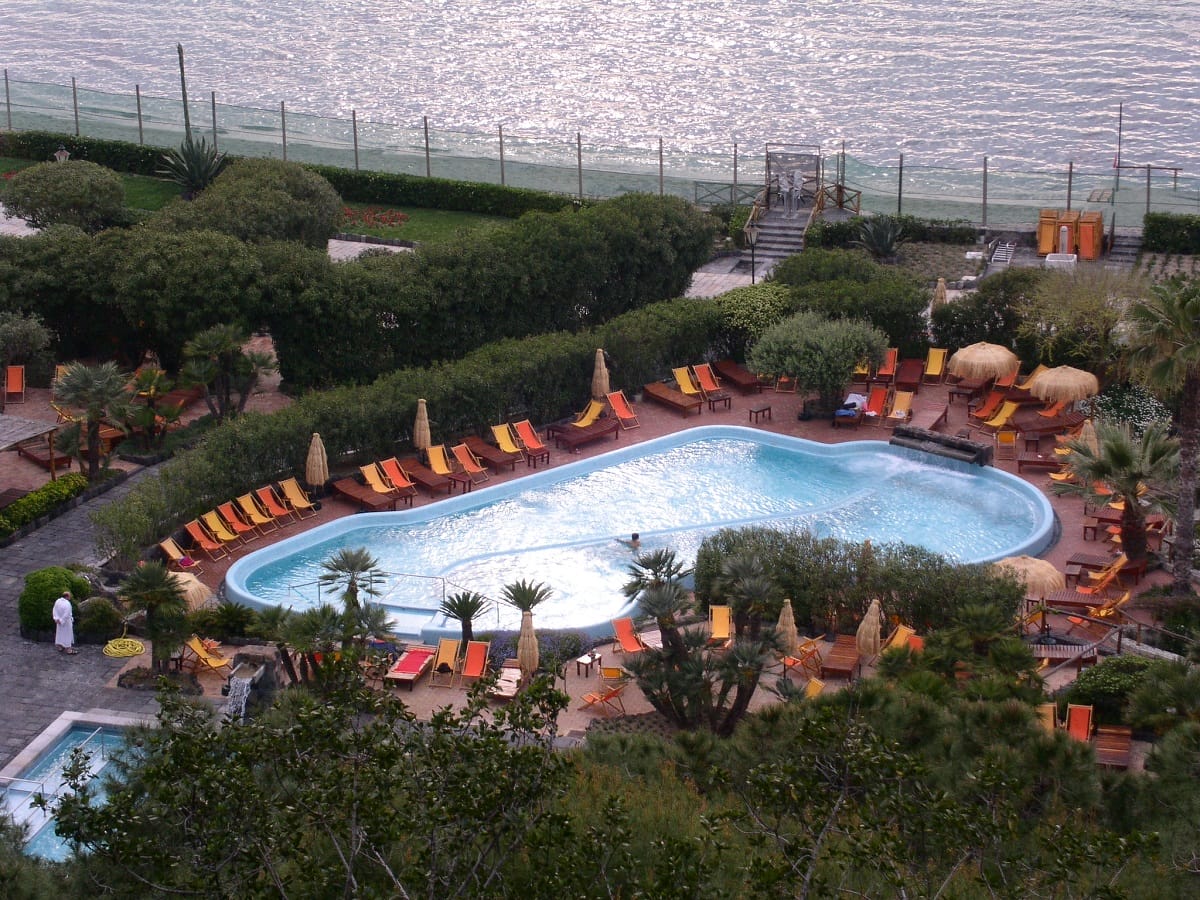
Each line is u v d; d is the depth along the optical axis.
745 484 51.38
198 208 63.75
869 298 58.16
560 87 138.75
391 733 20.98
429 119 127.94
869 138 118.50
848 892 20.30
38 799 21.98
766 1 172.62
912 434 53.28
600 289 61.91
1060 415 53.56
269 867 19.47
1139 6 159.75
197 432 52.53
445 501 49.03
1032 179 85.44
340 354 55.25
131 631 39.50
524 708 21.27
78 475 47.78
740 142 118.69
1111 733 33.94
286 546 45.91
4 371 55.00
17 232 75.25
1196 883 21.98
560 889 19.67
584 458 52.62
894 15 162.75
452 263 57.44
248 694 35.69
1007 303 57.72
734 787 25.77
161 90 135.62
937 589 40.41
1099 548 46.38
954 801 20.83
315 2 177.00
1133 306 42.66
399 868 20.56
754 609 35.50
